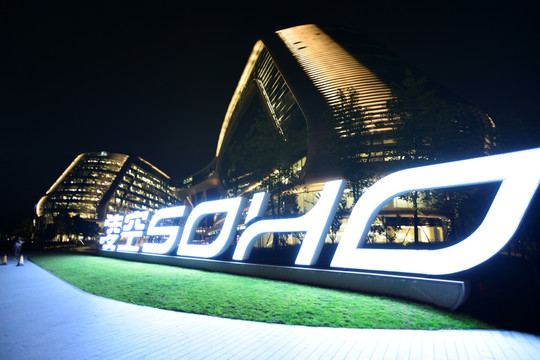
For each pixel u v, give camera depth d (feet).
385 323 23.29
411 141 56.90
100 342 19.80
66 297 34.37
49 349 18.52
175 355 17.51
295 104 162.71
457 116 61.87
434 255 28.55
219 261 51.06
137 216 83.35
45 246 220.43
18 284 43.78
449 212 59.00
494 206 25.38
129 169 477.77
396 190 31.94
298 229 41.29
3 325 23.73
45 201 389.80
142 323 24.06
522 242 35.78
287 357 17.12
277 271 42.27
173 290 36.01
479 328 22.52
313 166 124.16
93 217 381.19
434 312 25.86
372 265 32.68
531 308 27.40
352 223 35.29
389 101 61.11
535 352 17.87
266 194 48.55
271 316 25.30
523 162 24.35
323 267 45.65
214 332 21.74
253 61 252.62
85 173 435.12
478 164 26.73
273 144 75.87
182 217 67.10
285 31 227.20
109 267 60.70
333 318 24.38
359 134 65.67
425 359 16.83
